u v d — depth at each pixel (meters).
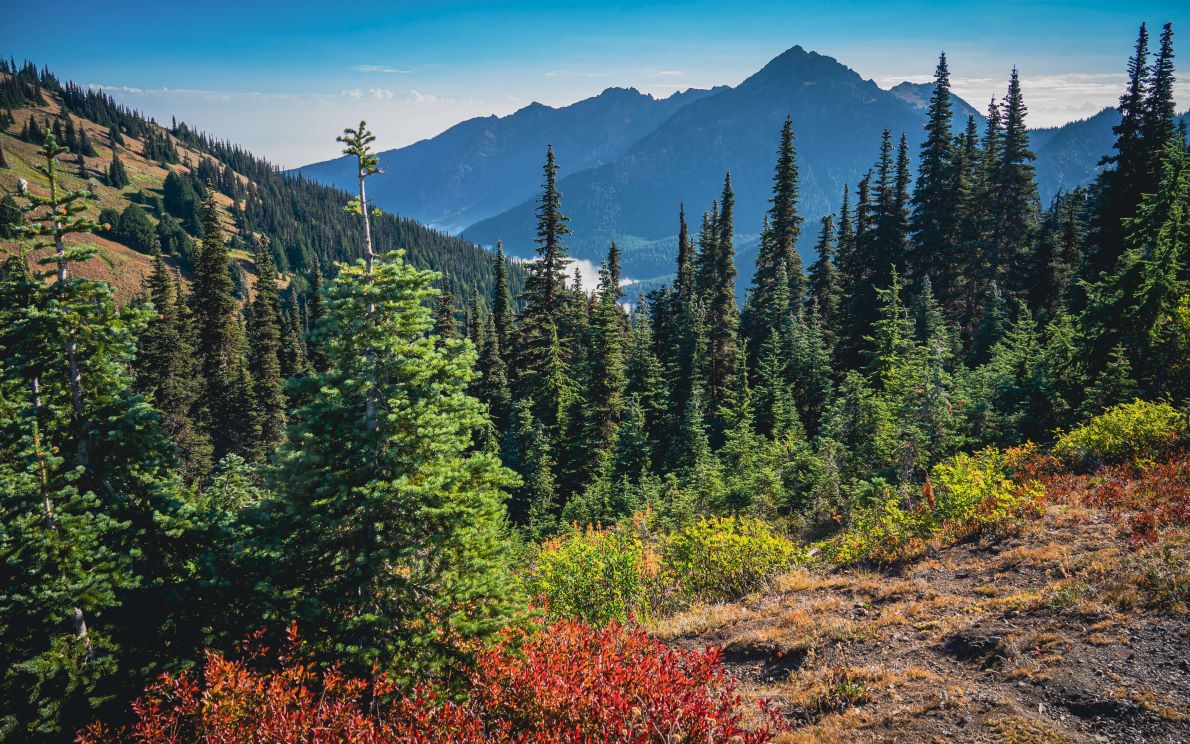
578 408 39.84
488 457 10.41
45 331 9.17
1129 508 12.09
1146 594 8.94
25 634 8.55
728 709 6.87
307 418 9.46
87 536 8.78
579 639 9.06
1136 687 7.24
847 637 10.49
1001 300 35.59
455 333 49.41
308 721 7.05
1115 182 34.09
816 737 7.91
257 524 9.86
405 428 9.84
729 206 48.78
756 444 28.41
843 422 26.53
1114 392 19.97
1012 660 8.46
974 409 23.08
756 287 51.88
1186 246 22.36
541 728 6.91
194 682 7.98
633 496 27.89
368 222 9.91
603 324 38.28
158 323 46.72
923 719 7.75
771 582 14.45
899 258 45.25
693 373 40.50
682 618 13.41
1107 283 22.41
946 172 44.72
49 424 9.34
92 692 8.41
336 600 9.29
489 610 9.66
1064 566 10.53
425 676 8.85
